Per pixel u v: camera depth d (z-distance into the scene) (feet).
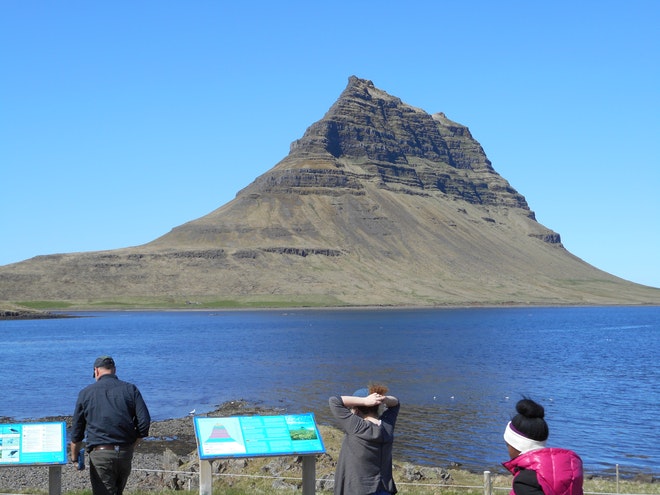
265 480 96.53
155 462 138.41
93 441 43.32
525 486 28.35
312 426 45.16
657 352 429.38
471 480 108.78
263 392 254.68
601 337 573.74
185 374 317.22
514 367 336.49
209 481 43.50
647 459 146.20
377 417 35.68
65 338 591.78
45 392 260.21
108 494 43.55
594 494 87.25
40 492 75.92
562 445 159.84
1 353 444.96
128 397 44.09
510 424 30.32
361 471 34.50
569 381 280.51
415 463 140.46
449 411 206.08
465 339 545.44
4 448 46.09
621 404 220.23
